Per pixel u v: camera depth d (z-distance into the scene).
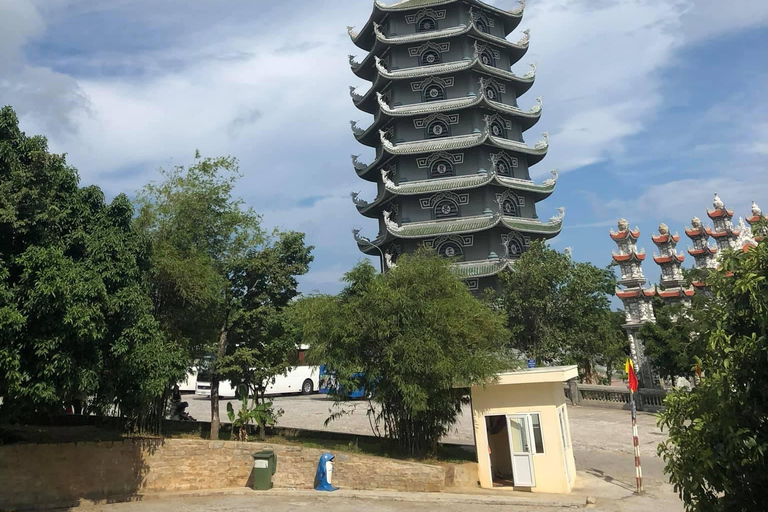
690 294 44.56
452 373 19.83
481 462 20.56
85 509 17.25
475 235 46.22
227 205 26.61
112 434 22.00
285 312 24.69
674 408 8.17
